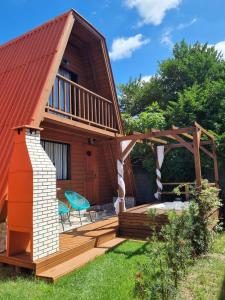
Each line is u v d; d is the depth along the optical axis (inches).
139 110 955.3
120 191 334.0
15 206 209.3
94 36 407.5
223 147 438.0
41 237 207.9
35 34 358.3
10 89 303.1
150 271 161.0
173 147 456.1
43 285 181.8
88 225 324.8
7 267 215.9
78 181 409.4
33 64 311.0
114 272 202.2
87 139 436.8
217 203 263.7
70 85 354.6
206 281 189.6
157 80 897.5
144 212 315.0
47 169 219.0
